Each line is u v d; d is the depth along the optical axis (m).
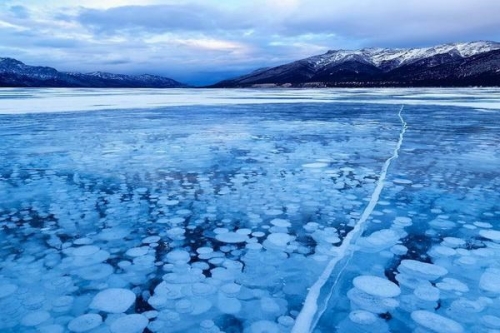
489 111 11.80
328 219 2.86
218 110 13.25
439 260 2.22
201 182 3.88
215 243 2.46
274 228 2.70
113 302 1.81
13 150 5.56
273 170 4.38
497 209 3.04
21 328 1.62
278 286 1.95
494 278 2.01
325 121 9.48
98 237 2.54
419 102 17.02
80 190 3.59
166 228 2.70
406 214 2.95
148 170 4.38
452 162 4.70
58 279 2.02
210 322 1.65
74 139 6.61
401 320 1.66
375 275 2.05
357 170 4.35
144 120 9.80
